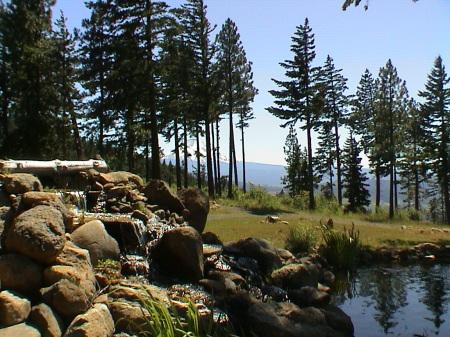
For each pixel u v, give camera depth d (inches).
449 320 370.9
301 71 1322.6
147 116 1234.0
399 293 457.1
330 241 579.5
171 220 466.9
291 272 422.3
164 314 214.4
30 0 1255.5
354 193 2028.8
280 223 797.2
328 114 1674.5
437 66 1540.4
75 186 494.0
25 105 1222.3
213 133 1668.3
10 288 221.8
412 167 1699.1
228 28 1493.6
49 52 1224.8
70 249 259.1
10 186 324.2
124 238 360.8
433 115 1557.6
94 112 1177.4
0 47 1228.5
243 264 430.3
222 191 1756.9
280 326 290.8
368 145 1824.6
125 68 965.8
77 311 221.8
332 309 374.3
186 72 1278.3
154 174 970.1
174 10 965.2
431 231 883.4
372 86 1866.4
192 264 351.9
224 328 251.4
